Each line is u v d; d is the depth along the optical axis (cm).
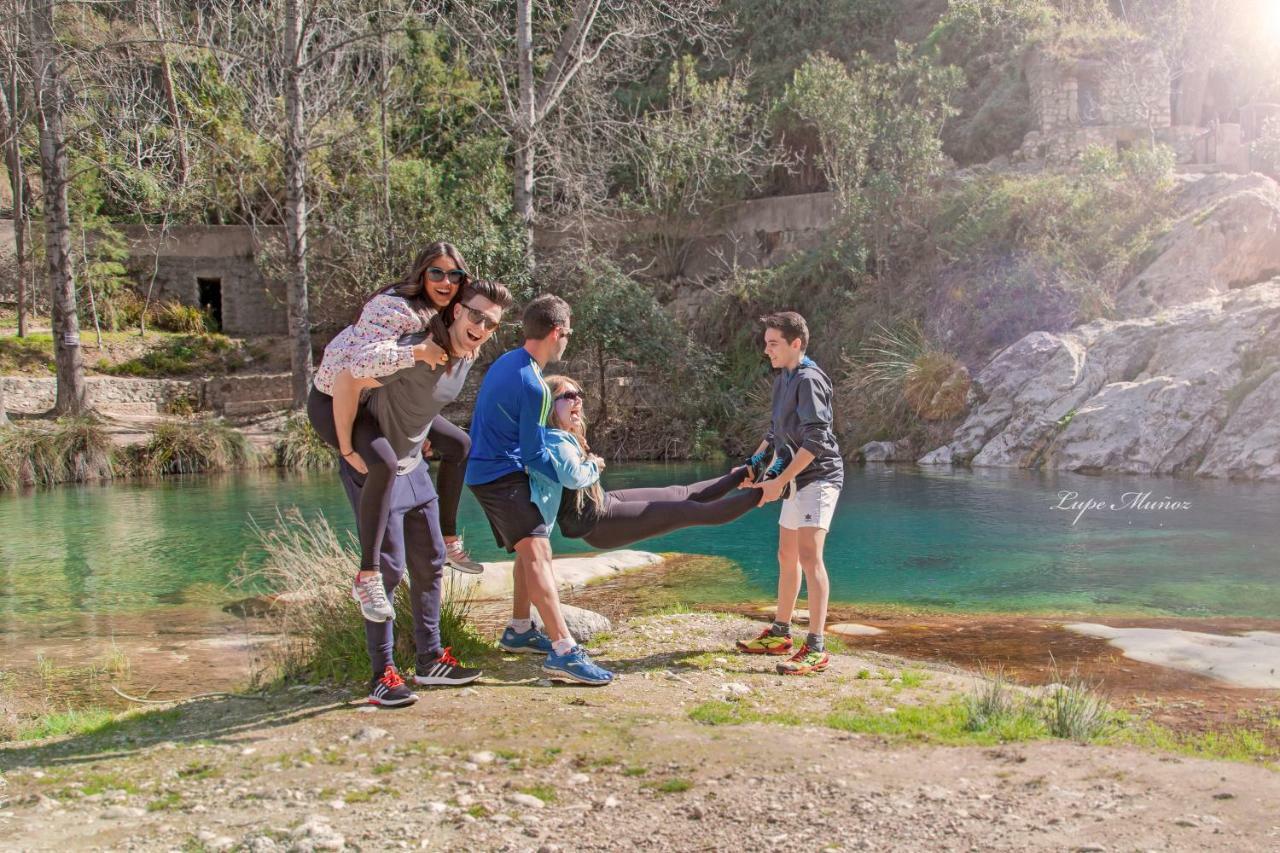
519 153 2106
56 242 1948
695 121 2398
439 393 397
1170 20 2748
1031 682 464
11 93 2172
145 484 1509
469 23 2261
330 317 2545
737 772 311
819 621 477
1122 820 266
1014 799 284
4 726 418
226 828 279
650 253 2698
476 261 1962
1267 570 734
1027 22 2522
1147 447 1288
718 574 800
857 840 257
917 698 422
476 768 321
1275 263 1544
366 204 2288
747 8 3017
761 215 2533
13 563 900
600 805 287
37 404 2070
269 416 2061
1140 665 490
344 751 344
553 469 432
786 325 477
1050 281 1606
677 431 1858
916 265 1862
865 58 2277
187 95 2466
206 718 397
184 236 2656
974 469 1399
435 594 435
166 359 2377
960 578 745
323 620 505
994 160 2200
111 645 608
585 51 2488
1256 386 1269
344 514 1155
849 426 1689
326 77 2133
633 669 467
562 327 443
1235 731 381
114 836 275
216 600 745
